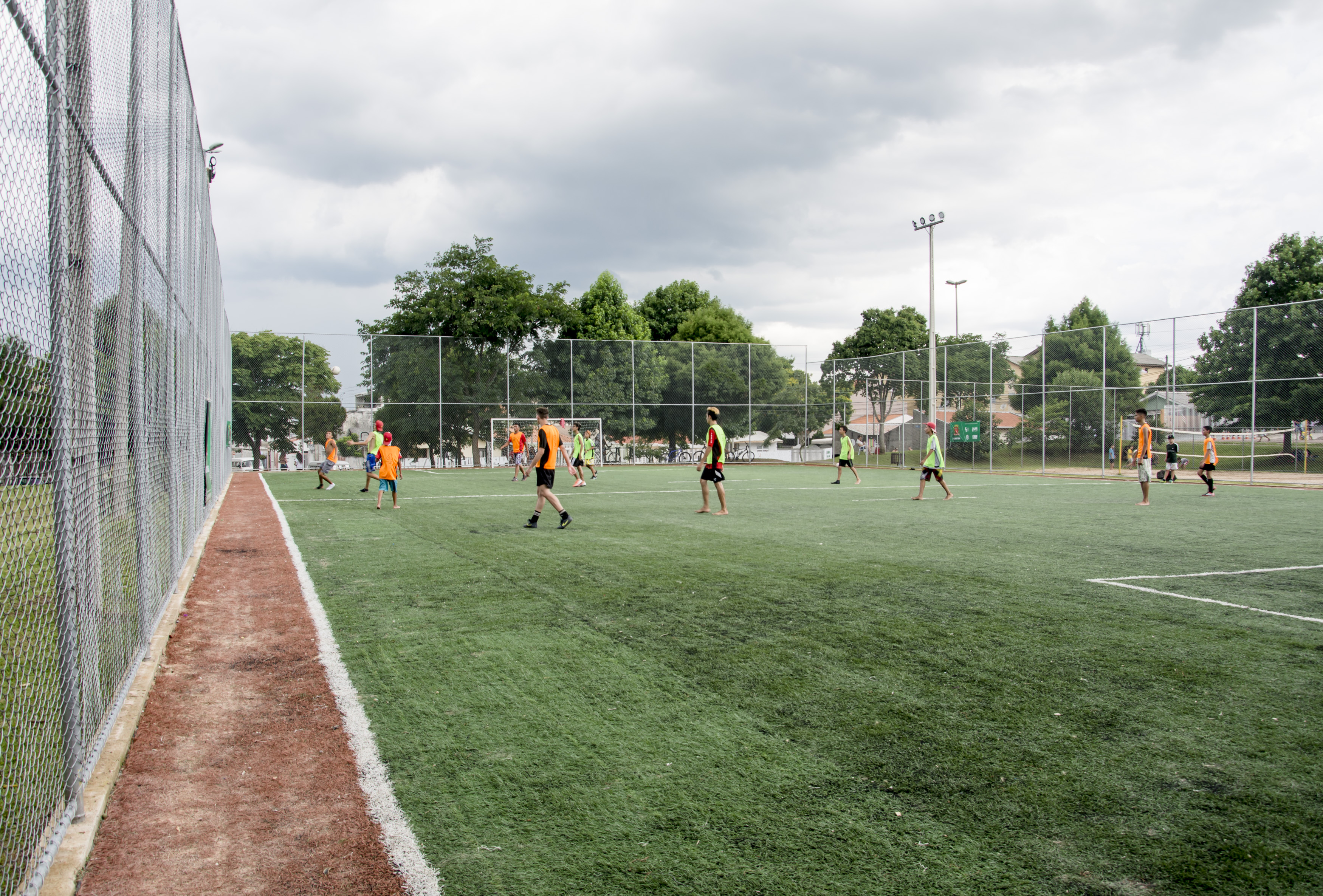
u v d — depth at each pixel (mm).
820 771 3316
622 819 2914
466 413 33719
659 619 5902
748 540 10312
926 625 5750
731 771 3318
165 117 5707
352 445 31219
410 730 3797
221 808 3027
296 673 4695
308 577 7660
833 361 38969
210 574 7957
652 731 3756
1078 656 4969
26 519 2424
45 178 2506
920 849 2693
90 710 3172
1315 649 5156
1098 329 27875
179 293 6859
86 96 3072
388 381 31969
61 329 2684
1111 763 3408
